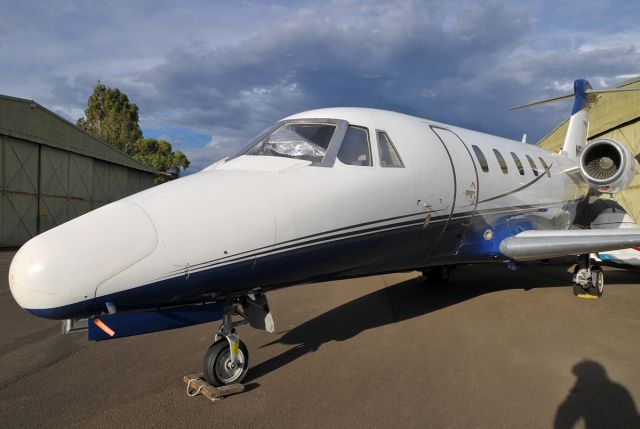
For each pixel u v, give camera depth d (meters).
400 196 5.19
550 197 9.02
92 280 3.22
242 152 4.92
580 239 6.78
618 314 6.89
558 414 3.57
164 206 3.69
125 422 3.48
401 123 5.79
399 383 4.21
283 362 4.81
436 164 5.82
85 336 5.92
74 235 3.33
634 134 16.81
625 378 4.30
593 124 19.44
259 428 3.37
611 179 8.73
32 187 21.66
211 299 3.96
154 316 3.85
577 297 8.17
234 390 3.97
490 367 4.62
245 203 3.96
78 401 3.88
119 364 4.82
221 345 4.08
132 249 3.38
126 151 47.72
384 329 6.08
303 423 3.44
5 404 3.83
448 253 6.45
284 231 4.09
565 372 4.47
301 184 4.39
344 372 4.50
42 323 6.65
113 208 3.63
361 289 9.09
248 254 3.87
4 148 20.08
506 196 7.42
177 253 3.52
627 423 3.42
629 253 10.18
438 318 6.66
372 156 5.09
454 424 3.42
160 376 4.45
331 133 4.94
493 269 12.17
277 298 8.23
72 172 24.47
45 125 22.52
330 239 4.46
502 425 3.40
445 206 5.91
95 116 47.38
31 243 3.34
